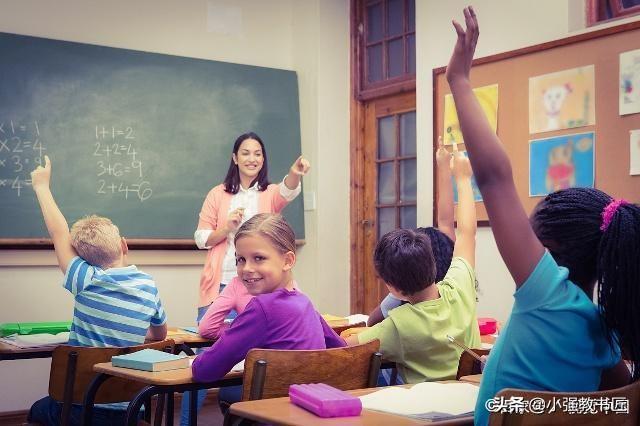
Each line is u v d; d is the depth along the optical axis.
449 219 2.79
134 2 5.27
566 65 3.94
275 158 5.61
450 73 1.31
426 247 2.21
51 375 2.41
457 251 2.32
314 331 2.07
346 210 5.72
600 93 3.79
